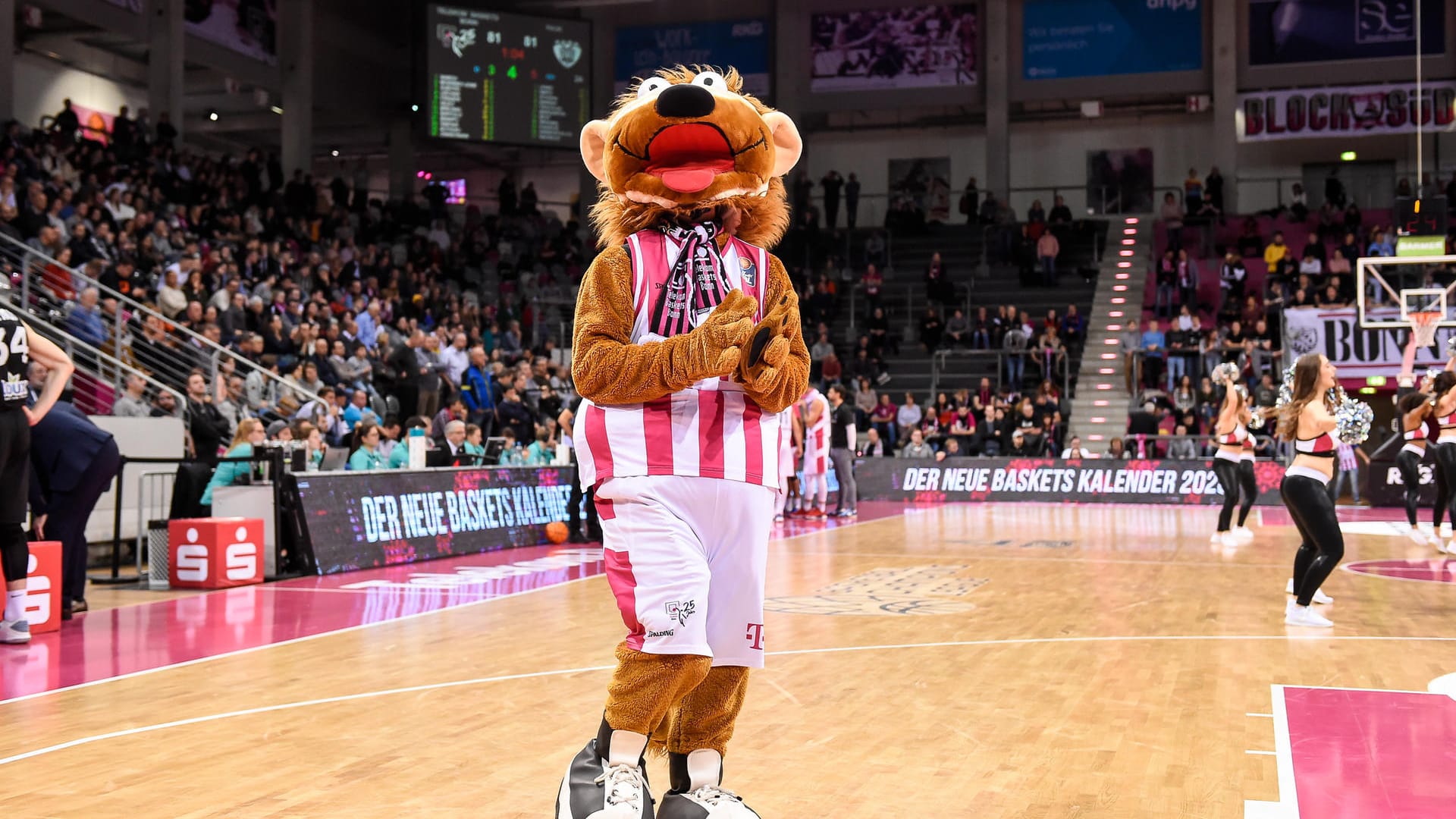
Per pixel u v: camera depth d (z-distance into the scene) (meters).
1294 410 6.94
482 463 13.20
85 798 3.55
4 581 6.24
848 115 29.02
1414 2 24.91
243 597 8.20
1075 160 28.28
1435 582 8.99
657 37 28.19
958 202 28.84
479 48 24.31
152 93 21.69
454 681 5.31
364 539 9.91
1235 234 25.12
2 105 18.84
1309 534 6.91
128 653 6.05
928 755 4.04
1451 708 4.75
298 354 15.39
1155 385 21.39
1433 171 25.31
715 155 2.79
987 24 26.62
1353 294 22.44
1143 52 26.14
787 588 8.59
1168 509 17.95
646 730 2.66
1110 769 3.86
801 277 25.52
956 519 15.81
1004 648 6.15
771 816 3.37
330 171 32.09
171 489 10.87
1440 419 11.33
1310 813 3.39
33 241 14.24
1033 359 22.36
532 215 27.12
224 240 18.69
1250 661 5.80
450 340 18.92
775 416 2.80
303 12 24.67
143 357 13.73
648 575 2.59
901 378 23.47
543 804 3.49
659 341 2.59
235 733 4.35
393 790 3.63
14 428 6.21
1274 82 25.61
